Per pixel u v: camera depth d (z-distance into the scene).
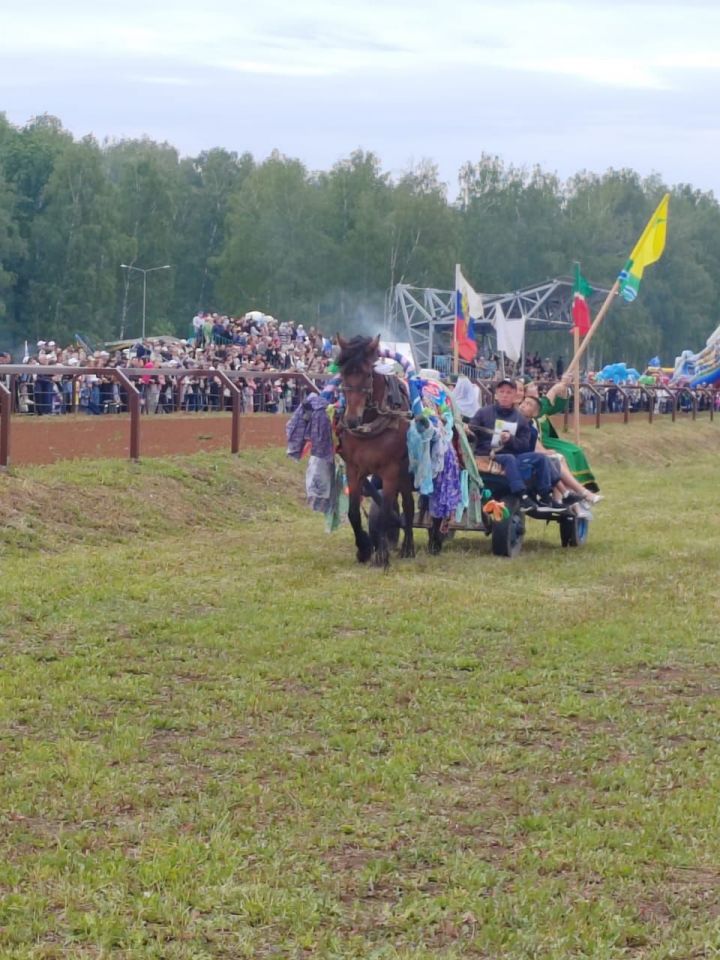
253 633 9.75
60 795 6.23
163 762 6.79
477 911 5.05
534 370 49.66
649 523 17.73
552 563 13.66
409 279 77.75
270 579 12.02
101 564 12.52
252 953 4.72
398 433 12.80
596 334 88.88
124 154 102.88
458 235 80.12
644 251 19.84
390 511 13.07
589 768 6.82
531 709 7.92
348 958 4.69
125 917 4.94
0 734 7.13
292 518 17.89
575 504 15.02
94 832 5.77
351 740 7.17
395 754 6.92
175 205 83.25
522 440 14.60
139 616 10.16
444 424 13.21
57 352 24.95
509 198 89.19
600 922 4.98
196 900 5.07
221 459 19.70
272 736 7.26
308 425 13.48
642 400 45.28
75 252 71.94
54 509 14.77
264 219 78.06
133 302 77.62
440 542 14.15
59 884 5.19
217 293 80.44
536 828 5.95
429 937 4.88
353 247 77.50
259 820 5.98
